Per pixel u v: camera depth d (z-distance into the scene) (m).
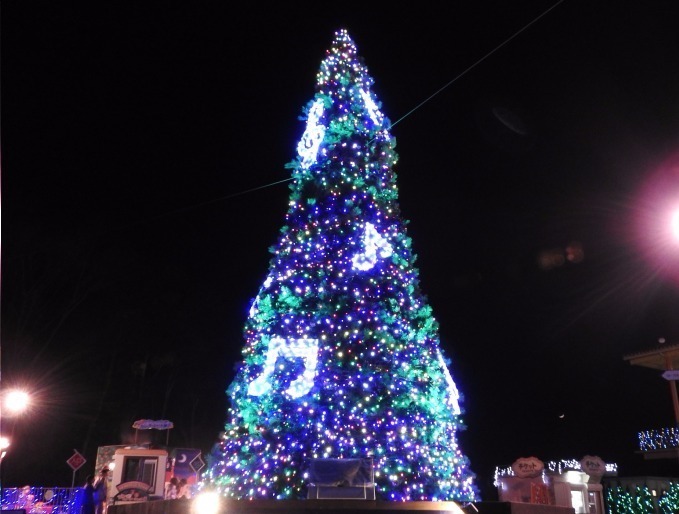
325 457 10.34
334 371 11.06
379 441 10.62
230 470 11.18
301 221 12.51
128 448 17.14
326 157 12.80
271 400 11.09
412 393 11.15
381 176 13.11
